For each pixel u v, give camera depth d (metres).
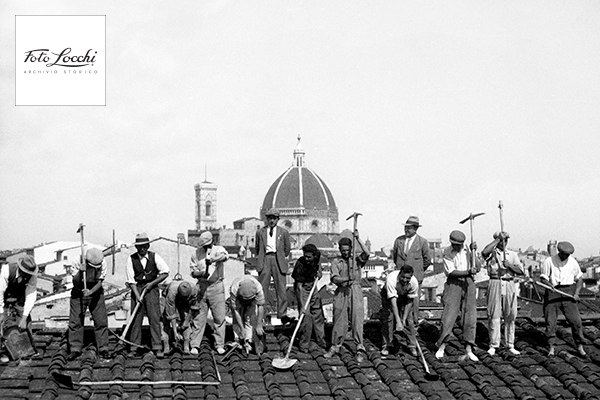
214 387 14.00
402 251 17.06
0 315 14.73
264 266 17.91
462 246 15.82
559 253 15.91
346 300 15.54
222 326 15.77
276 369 14.88
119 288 47.06
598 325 17.69
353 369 14.96
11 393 13.66
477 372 14.91
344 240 15.67
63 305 42.72
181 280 15.51
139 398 13.52
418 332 17.17
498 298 15.91
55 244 70.44
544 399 14.16
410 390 14.35
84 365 14.55
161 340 15.45
